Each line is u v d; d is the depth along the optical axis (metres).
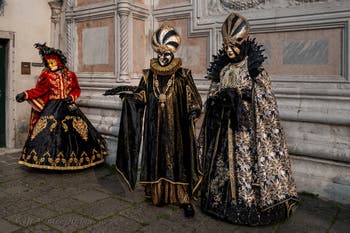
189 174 3.24
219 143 3.14
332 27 3.77
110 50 5.22
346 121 3.49
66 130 4.55
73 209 3.34
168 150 3.25
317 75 3.91
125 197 3.67
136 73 5.19
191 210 3.17
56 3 6.01
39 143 4.48
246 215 2.94
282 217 3.03
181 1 4.94
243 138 3.00
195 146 3.21
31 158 4.45
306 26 3.92
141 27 5.22
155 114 3.29
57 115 4.60
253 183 2.94
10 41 5.67
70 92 4.87
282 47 4.12
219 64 3.26
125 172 3.28
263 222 2.94
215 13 4.63
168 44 3.24
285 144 3.05
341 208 3.38
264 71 3.00
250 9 4.34
